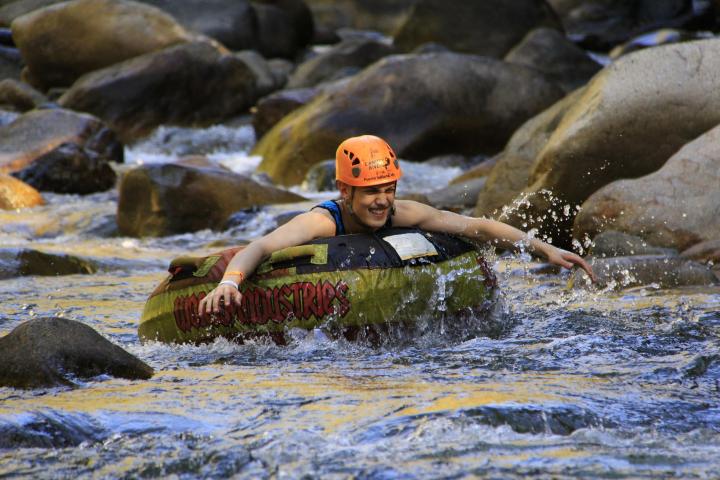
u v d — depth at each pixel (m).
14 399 15.02
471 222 21.09
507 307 21.66
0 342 16.52
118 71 76.25
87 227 46.59
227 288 18.38
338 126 60.78
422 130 61.59
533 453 12.16
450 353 18.02
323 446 12.55
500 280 28.55
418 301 18.92
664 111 34.25
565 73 81.88
